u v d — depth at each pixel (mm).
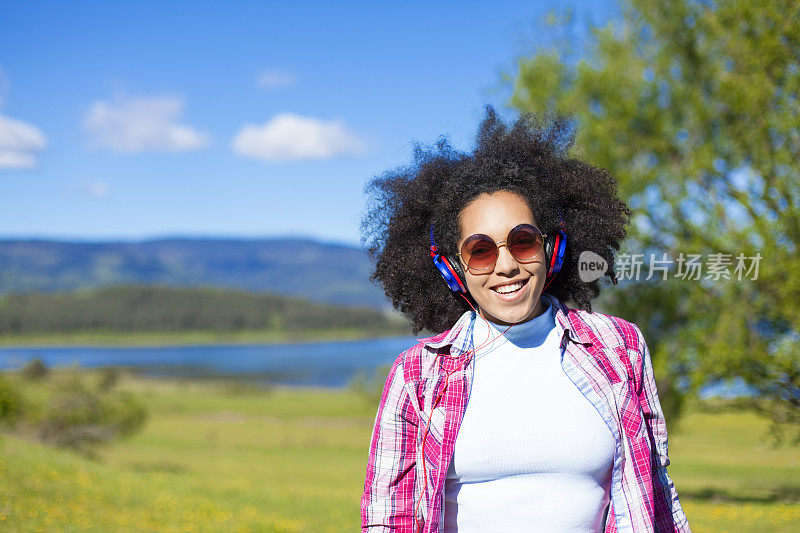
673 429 11219
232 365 149500
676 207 10133
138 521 9250
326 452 33969
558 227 1766
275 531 10016
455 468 1553
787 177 9523
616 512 1535
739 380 10180
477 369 1618
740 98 9672
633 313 10656
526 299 1595
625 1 11242
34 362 29156
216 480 17406
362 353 190625
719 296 10188
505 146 1846
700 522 7387
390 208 2006
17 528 7637
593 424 1534
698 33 10438
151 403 61750
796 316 9375
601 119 10922
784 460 12602
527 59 11711
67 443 21641
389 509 1640
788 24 9633
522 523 1519
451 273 1769
